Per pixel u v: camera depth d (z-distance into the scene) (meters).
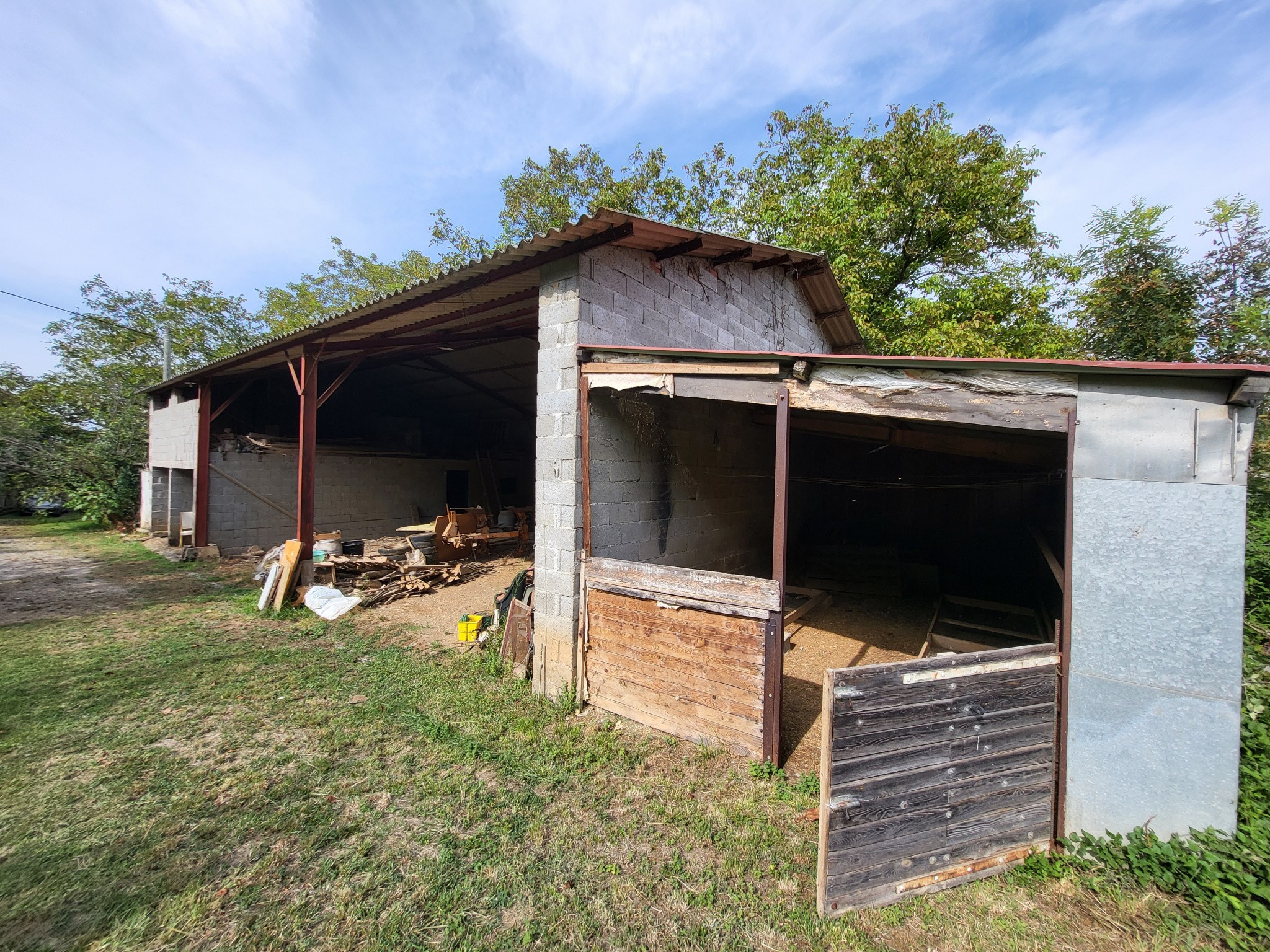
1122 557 2.59
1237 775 2.40
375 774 3.55
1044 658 2.76
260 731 4.11
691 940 2.33
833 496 10.19
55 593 8.45
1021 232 14.00
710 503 7.07
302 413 8.57
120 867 2.69
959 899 2.53
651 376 4.12
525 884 2.64
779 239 14.79
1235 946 2.16
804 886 2.64
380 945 2.28
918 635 6.61
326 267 24.39
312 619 7.26
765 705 3.59
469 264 5.06
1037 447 4.64
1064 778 2.74
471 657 5.75
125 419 16.81
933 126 13.56
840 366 3.30
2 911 2.41
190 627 6.81
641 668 4.20
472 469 15.98
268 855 2.80
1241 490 2.37
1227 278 7.38
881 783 2.50
